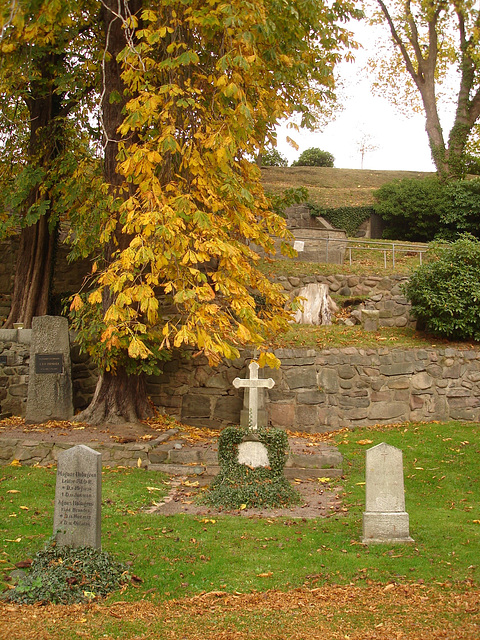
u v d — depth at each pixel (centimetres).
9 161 1589
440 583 587
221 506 862
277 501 877
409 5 2606
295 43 1159
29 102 1620
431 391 1382
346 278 1845
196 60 887
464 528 752
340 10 1251
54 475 980
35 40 914
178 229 850
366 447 1184
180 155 1019
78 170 1294
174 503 884
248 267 1018
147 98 902
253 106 1073
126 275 838
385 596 562
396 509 710
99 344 1237
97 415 1252
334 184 3469
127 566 614
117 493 893
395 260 2108
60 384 1261
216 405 1373
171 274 888
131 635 489
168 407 1389
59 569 576
